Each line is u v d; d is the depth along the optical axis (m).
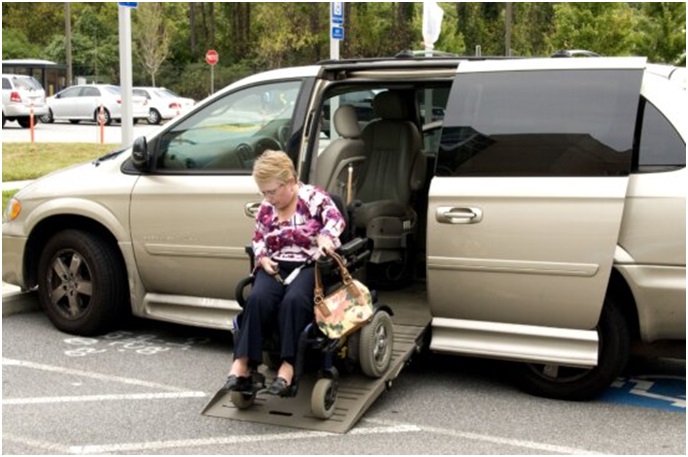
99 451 4.24
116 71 57.81
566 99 4.80
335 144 5.70
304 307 4.43
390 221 6.34
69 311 6.23
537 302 4.79
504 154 4.85
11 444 4.32
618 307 4.79
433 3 10.12
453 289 4.96
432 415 4.74
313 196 4.63
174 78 51.97
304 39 49.00
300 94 5.49
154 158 5.84
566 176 4.70
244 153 5.59
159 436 4.43
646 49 23.97
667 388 5.27
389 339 4.88
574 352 4.75
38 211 6.17
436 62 5.25
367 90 6.38
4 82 26.78
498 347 4.91
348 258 4.76
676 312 4.61
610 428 4.57
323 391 4.43
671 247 4.54
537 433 4.50
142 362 5.66
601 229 4.59
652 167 4.65
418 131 6.71
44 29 62.62
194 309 5.81
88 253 6.03
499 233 4.80
